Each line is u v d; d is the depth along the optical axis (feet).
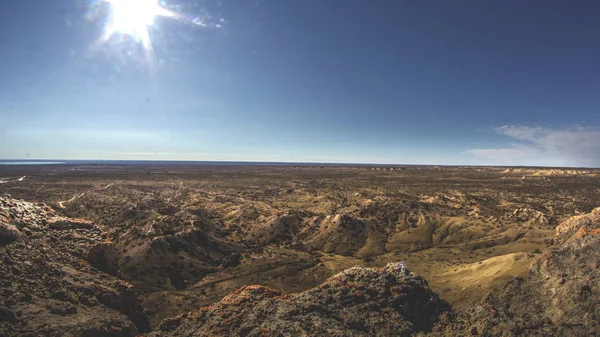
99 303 42.24
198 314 34.88
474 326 33.30
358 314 34.17
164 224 106.32
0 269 39.17
